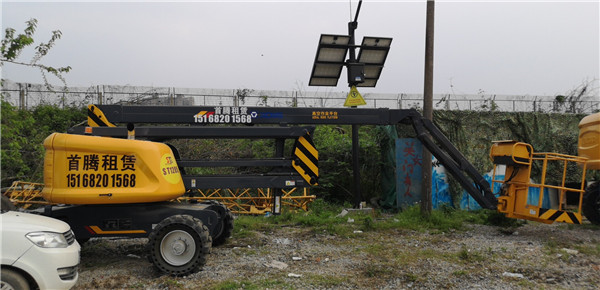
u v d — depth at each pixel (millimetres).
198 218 6277
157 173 6105
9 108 8234
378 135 13773
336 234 8477
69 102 16578
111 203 6043
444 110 12875
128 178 5996
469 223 9852
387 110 8492
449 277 5715
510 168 8812
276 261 6426
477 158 12648
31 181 11422
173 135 7012
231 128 7215
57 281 4352
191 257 5773
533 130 13195
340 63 10906
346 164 13602
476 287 5344
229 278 5613
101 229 6160
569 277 5738
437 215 9812
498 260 6570
